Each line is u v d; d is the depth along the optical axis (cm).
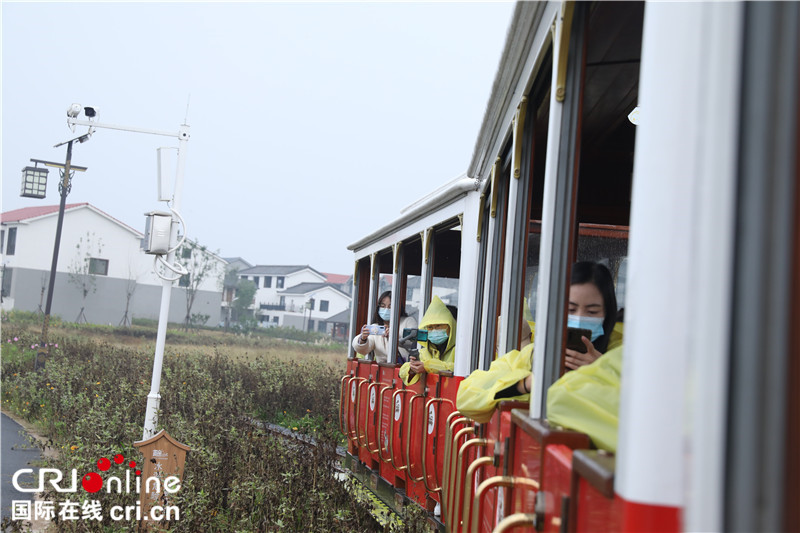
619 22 277
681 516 135
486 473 378
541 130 404
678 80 148
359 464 1027
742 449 105
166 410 1219
